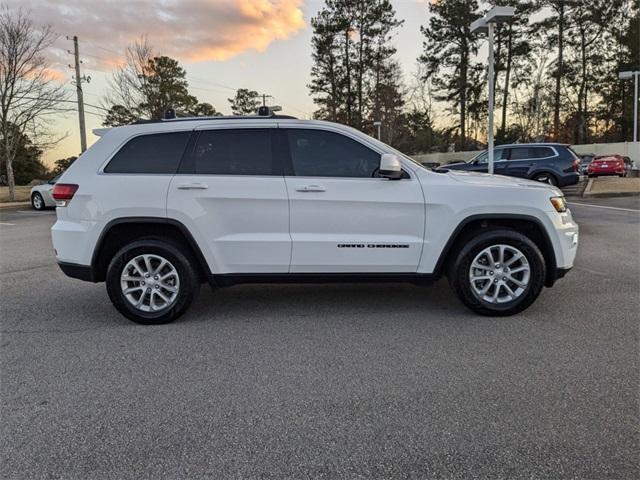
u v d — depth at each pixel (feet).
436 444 8.48
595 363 11.58
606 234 30.50
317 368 11.62
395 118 155.02
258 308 16.46
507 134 138.41
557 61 142.92
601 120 157.17
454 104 153.38
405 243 14.66
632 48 135.85
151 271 14.83
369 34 160.56
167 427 9.15
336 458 8.15
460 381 10.80
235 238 14.58
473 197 14.58
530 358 11.93
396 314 15.56
